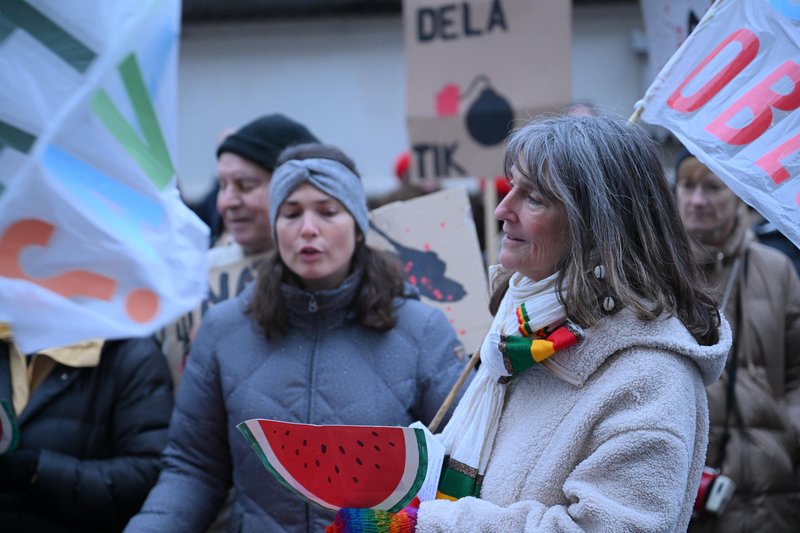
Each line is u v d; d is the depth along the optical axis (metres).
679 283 2.10
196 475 3.02
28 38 2.30
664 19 4.22
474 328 3.56
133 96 2.39
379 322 2.95
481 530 2.02
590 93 8.81
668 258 2.11
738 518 3.74
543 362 2.11
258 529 2.86
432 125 4.65
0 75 2.28
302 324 2.99
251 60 9.10
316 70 9.10
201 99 9.20
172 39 2.42
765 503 3.76
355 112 9.10
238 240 3.73
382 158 9.15
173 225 2.46
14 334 2.31
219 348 3.04
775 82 2.33
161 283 2.42
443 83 4.65
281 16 8.88
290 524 2.84
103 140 2.36
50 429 3.25
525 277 2.25
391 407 2.88
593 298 2.06
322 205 2.96
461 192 3.65
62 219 2.33
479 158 4.61
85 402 3.29
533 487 2.07
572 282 2.07
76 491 3.19
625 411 2.01
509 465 2.12
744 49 2.38
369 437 2.11
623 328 2.05
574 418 2.06
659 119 2.46
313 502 2.24
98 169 2.37
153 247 2.42
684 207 3.93
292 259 2.96
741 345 3.87
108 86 2.35
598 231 2.06
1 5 2.29
